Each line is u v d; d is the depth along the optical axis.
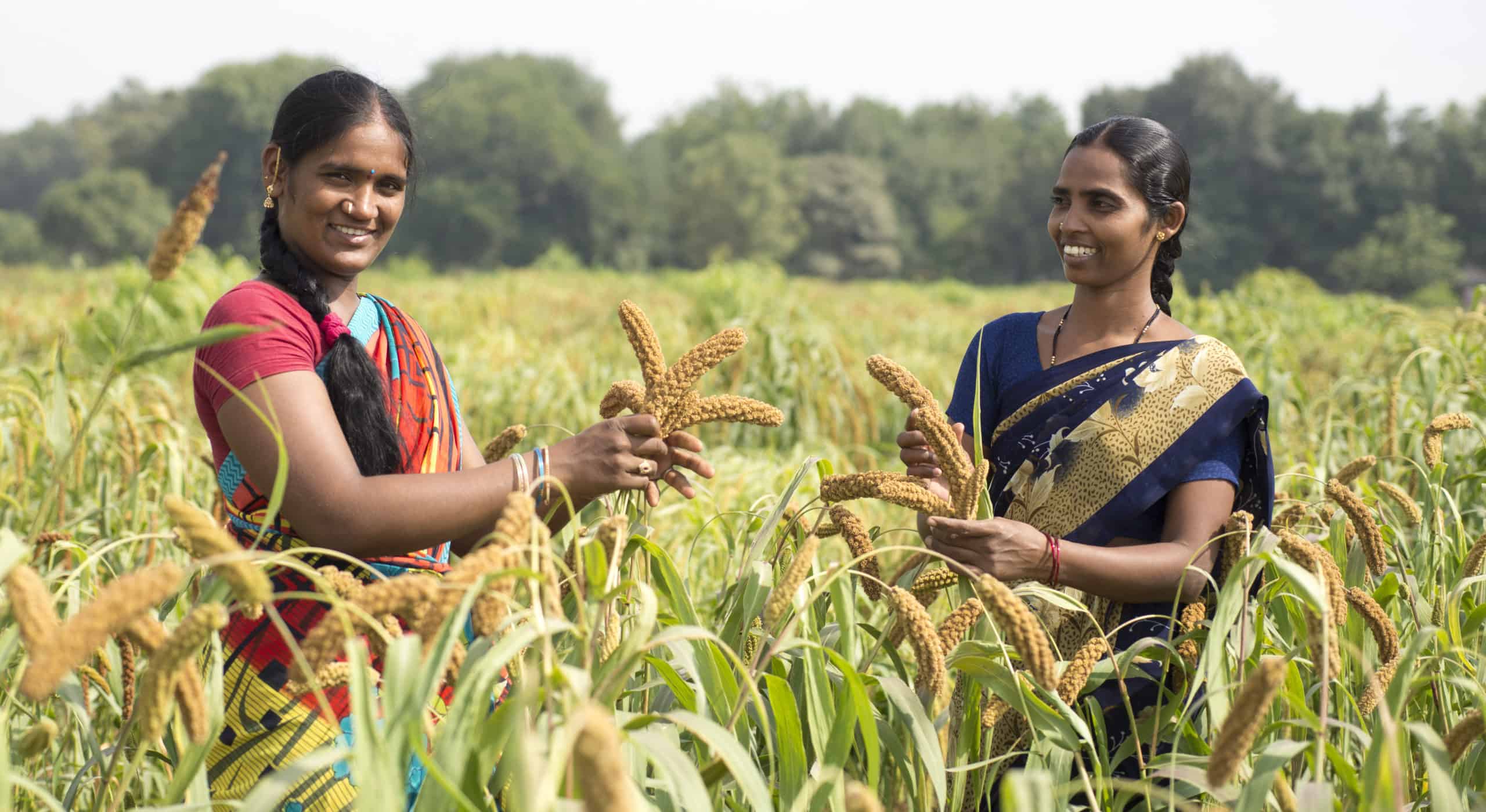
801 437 8.91
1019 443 2.44
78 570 1.73
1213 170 89.44
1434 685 2.18
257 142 101.25
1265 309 11.92
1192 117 91.12
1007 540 2.09
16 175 156.62
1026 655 1.71
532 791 1.20
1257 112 89.56
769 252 100.94
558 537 2.87
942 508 2.11
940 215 115.00
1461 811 1.54
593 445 2.07
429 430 2.20
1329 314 18.84
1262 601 2.28
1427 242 82.00
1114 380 2.36
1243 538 2.28
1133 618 2.35
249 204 98.06
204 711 1.45
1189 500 2.32
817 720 1.87
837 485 2.09
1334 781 2.00
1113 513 2.33
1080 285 2.45
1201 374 2.34
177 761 1.96
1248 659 2.11
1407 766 1.89
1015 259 103.38
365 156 2.12
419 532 1.95
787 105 133.38
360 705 1.32
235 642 1.98
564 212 103.81
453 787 1.31
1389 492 2.65
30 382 4.93
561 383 8.77
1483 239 88.69
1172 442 2.31
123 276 12.66
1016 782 1.22
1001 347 2.61
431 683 1.33
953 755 2.12
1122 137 2.39
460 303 19.45
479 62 124.62
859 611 3.07
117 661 2.33
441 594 1.41
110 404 4.12
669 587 1.99
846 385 9.12
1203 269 84.75
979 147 127.88
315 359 2.05
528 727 1.42
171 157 104.12
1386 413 4.63
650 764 1.97
